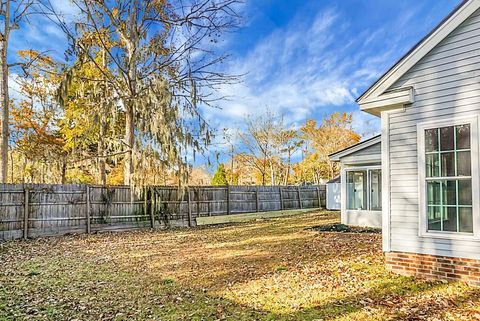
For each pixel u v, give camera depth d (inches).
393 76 228.1
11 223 418.0
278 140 1374.3
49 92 730.2
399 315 155.9
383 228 231.5
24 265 279.6
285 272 240.4
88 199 486.9
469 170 198.4
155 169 522.6
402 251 222.4
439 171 209.8
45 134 751.1
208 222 620.7
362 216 488.1
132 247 371.6
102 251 347.9
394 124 231.3
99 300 191.6
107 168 799.1
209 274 248.1
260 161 1368.1
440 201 209.0
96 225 493.0
